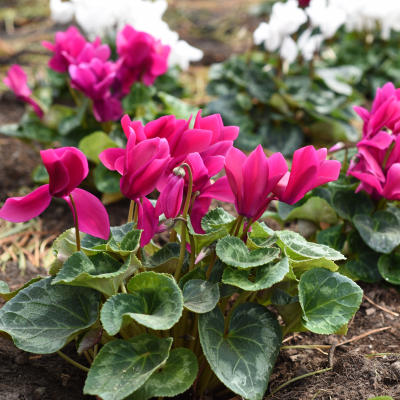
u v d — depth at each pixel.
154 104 1.18
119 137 0.89
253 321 0.46
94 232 0.44
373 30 1.47
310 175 0.42
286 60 1.04
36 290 0.47
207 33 1.91
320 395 0.48
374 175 0.60
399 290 0.65
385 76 1.44
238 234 0.48
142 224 0.45
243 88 1.14
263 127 1.08
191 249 0.46
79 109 0.94
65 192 0.42
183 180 0.43
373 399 0.43
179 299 0.41
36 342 0.44
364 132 0.64
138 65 0.78
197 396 0.50
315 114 1.06
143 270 0.47
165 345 0.42
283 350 0.56
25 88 0.93
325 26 1.02
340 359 0.53
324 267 0.47
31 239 0.80
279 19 0.99
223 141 0.45
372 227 0.64
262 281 0.42
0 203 0.88
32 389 0.50
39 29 1.82
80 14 0.98
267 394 0.50
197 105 1.24
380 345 0.56
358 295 0.45
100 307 0.49
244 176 0.42
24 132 0.94
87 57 0.79
